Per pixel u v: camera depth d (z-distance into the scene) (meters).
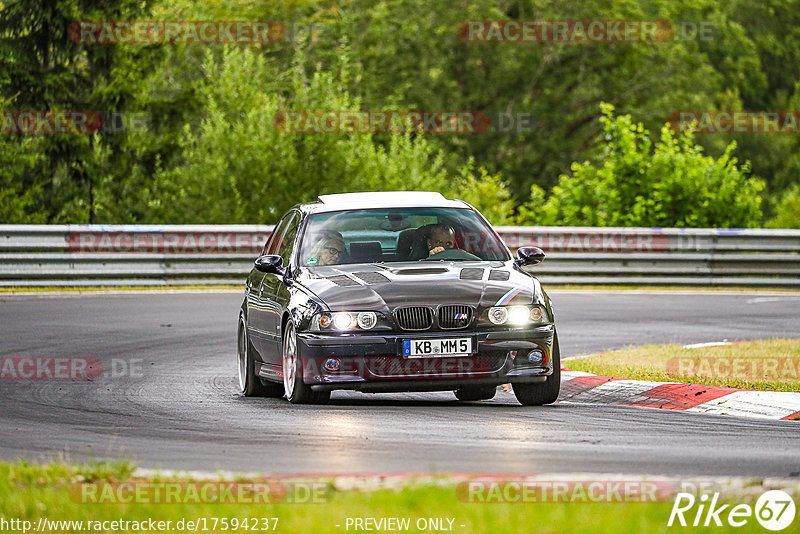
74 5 113.19
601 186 97.75
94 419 29.80
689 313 60.12
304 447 24.69
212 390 36.12
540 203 107.06
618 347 46.53
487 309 30.78
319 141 104.19
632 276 77.38
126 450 24.70
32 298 65.25
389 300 30.70
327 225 34.59
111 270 71.94
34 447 25.47
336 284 31.58
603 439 25.58
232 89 113.50
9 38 113.25
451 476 19.88
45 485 19.78
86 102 115.44
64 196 113.50
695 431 26.91
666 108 198.88
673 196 95.38
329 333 30.61
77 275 71.31
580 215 100.38
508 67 197.62
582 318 57.69
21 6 113.19
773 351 41.78
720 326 54.41
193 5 146.25
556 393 31.81
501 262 33.69
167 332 51.50
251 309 35.84
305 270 33.25
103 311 59.22
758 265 77.88
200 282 73.75
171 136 114.38
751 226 95.19
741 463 22.55
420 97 189.12
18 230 70.44
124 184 114.25
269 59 172.38
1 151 110.25
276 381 33.50
